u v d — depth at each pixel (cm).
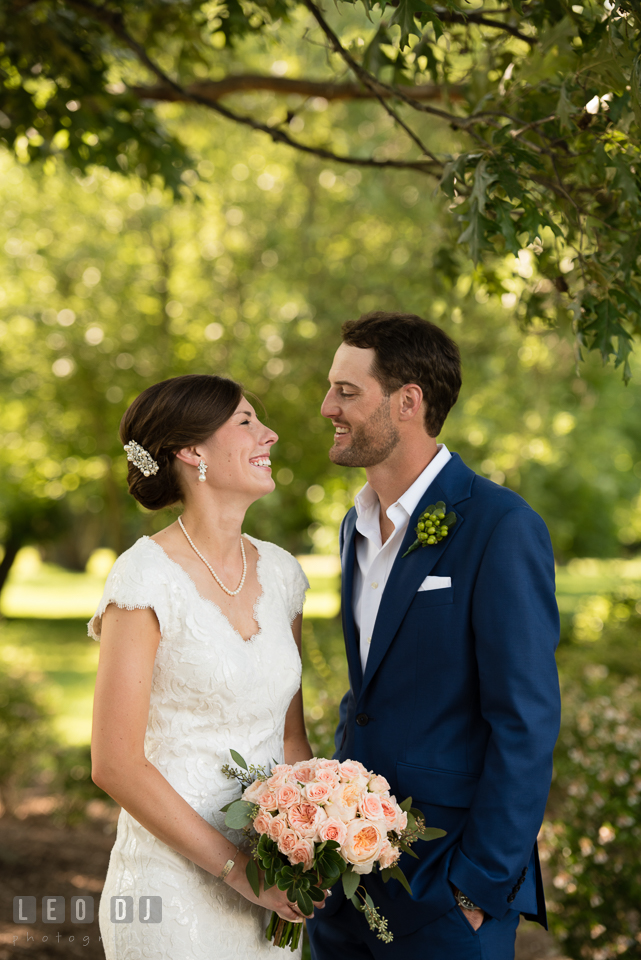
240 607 232
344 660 689
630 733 451
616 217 291
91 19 456
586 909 365
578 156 281
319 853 196
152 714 217
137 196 1112
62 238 1144
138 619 211
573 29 258
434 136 845
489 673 214
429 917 211
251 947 223
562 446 1372
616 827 375
